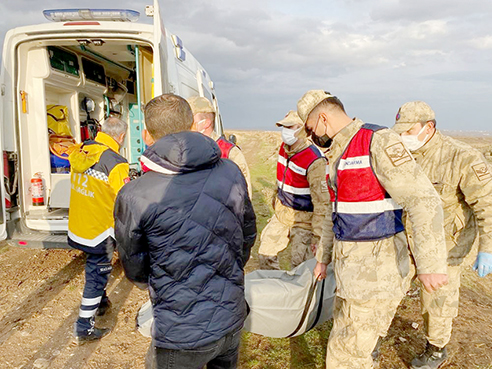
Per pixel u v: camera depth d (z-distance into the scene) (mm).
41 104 4625
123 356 3051
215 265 1578
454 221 2523
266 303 2617
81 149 3039
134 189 1528
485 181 2275
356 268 2045
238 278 1676
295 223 3527
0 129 4133
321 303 2814
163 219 1489
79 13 4137
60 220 4340
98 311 3617
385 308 2104
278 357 2975
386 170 1871
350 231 2059
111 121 3309
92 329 3195
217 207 1580
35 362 2920
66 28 4094
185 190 1533
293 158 3359
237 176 1714
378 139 1916
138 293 4152
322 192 3174
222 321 1599
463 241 2527
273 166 14039
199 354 1599
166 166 1525
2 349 3098
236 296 1657
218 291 1589
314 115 2119
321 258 2471
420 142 2475
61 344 3197
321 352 3033
